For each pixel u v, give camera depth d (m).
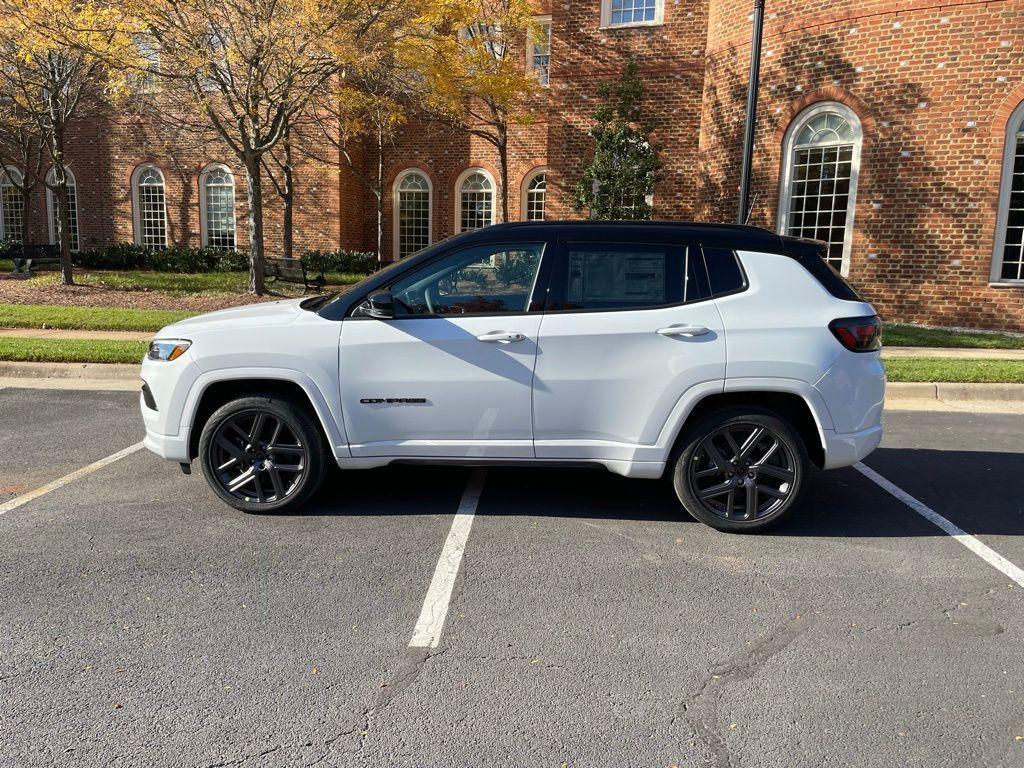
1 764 2.46
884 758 2.55
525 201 22.31
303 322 4.59
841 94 13.29
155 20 11.77
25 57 13.36
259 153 15.32
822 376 4.36
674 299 4.47
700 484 4.69
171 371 4.63
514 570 4.01
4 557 4.07
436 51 13.97
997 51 12.15
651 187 15.79
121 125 24.25
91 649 3.17
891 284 13.40
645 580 3.91
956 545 4.44
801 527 4.71
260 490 4.74
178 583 3.80
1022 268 12.66
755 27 10.39
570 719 2.74
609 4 17.28
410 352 4.48
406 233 23.73
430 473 5.73
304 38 11.84
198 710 2.77
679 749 2.58
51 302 14.72
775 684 2.98
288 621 3.43
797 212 14.12
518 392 4.48
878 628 3.44
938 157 12.74
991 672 3.08
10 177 21.06
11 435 6.61
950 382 8.82
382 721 2.72
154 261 22.94
